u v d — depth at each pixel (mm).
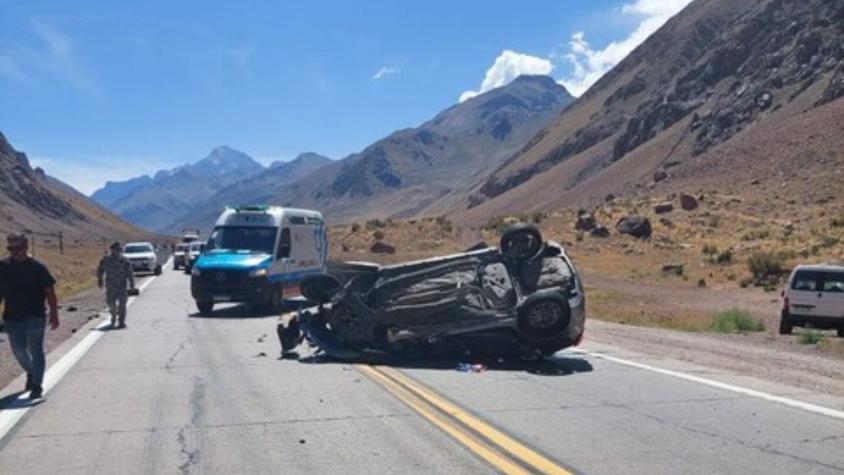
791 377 13047
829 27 126312
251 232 24156
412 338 14016
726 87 149750
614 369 13641
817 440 8914
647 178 125562
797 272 23250
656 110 162625
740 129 121188
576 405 10703
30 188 173500
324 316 15086
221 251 23781
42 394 11508
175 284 38375
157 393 11641
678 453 8391
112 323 20266
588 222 62938
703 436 9078
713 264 47250
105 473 7867
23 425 9758
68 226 172625
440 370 13438
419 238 67938
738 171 84188
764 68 132750
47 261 63062
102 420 9984
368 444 8805
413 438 9039
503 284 14172
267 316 22875
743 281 40188
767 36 155000
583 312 13984
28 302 11172
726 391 11695
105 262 20156
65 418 10102
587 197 141500
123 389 11945
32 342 11234
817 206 64688
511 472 7766
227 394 11547
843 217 57719
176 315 23250
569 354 15453
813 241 51625
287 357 14938
